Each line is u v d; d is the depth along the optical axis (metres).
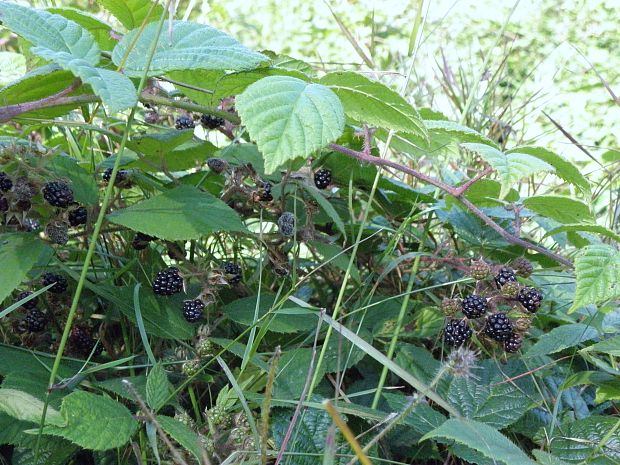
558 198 0.59
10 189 0.51
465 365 0.39
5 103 0.51
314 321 0.57
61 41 0.49
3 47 0.91
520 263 0.61
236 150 0.66
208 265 0.58
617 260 0.49
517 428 0.55
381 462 0.50
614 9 2.09
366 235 0.69
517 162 0.51
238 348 0.53
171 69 0.48
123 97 0.44
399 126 0.52
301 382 0.52
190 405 0.55
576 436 0.51
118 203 0.62
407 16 2.05
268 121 0.44
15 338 0.57
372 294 0.62
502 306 0.60
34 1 0.77
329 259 0.59
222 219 0.53
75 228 0.60
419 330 0.62
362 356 0.57
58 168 0.56
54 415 0.42
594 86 1.94
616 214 0.83
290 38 2.24
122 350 0.59
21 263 0.48
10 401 0.42
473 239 0.68
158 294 0.55
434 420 0.49
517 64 1.79
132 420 0.43
